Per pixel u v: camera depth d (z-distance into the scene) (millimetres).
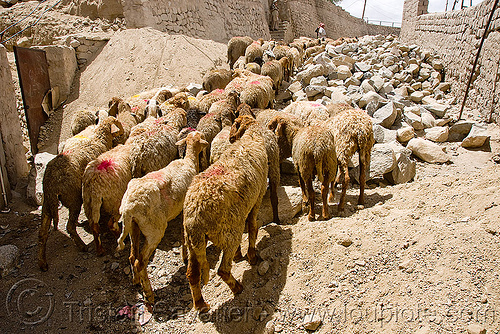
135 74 11789
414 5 17500
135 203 3734
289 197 5258
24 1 15945
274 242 4477
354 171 6180
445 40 11820
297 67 13234
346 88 9516
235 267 4266
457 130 7699
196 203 3340
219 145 5367
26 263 4727
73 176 4703
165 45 12922
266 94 7867
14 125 7070
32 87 9789
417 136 7695
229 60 13766
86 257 4762
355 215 4789
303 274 3811
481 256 3355
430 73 11477
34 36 14172
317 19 32812
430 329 2859
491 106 7859
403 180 5977
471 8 9531
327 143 4680
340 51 13875
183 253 4438
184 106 7395
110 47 12773
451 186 5090
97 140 5434
